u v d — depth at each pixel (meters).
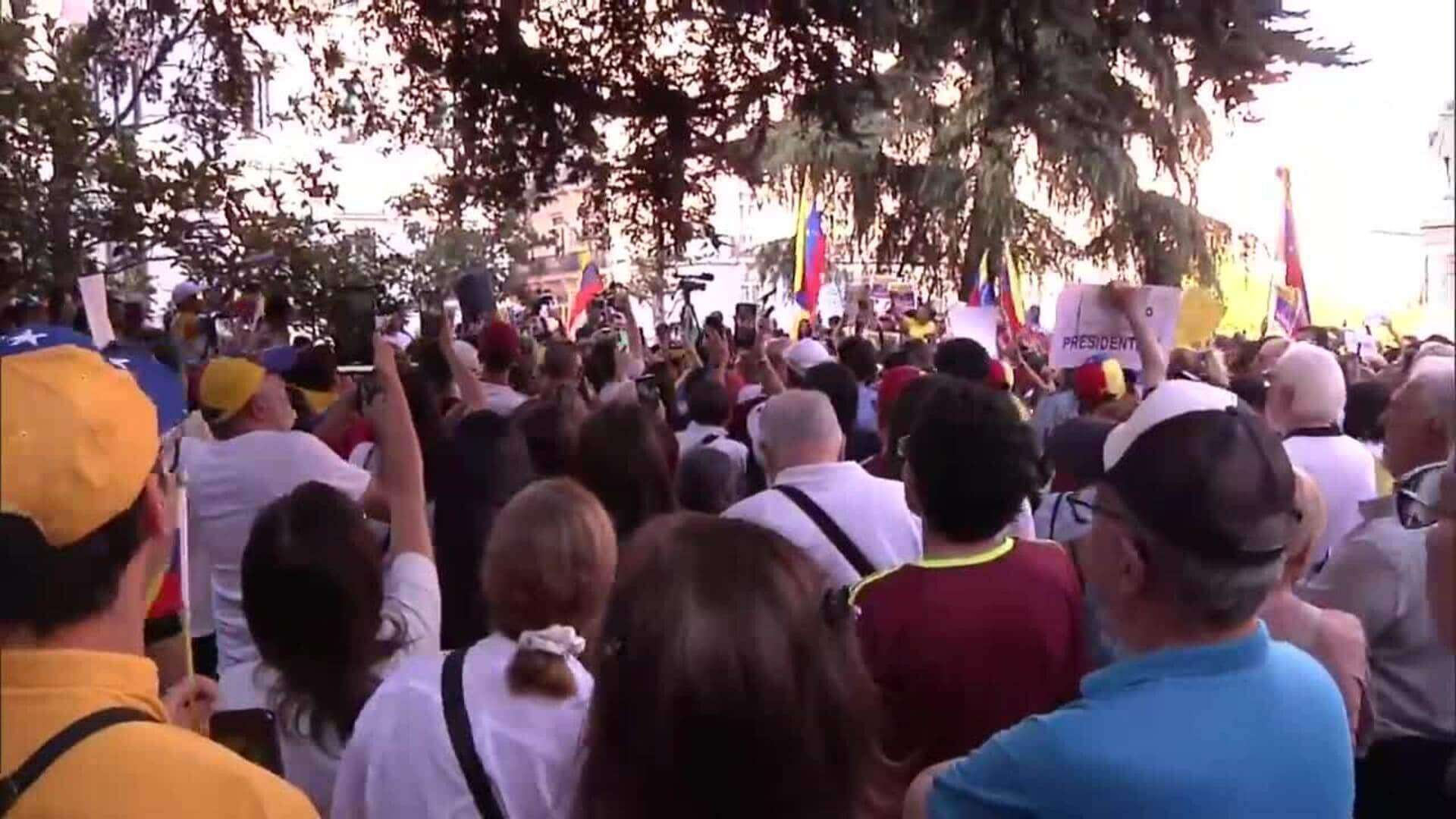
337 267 11.64
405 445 3.52
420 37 11.15
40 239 10.04
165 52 11.34
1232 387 6.54
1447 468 2.34
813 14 9.30
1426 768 3.51
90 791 1.59
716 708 1.63
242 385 4.73
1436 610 2.34
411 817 2.44
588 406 6.70
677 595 1.69
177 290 11.34
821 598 1.77
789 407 4.11
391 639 3.12
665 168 11.20
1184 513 1.96
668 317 27.97
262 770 1.74
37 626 1.62
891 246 24.73
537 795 2.42
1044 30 8.77
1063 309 6.70
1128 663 2.03
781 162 22.62
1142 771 1.88
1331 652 3.08
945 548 3.17
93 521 1.62
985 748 2.03
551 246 29.69
